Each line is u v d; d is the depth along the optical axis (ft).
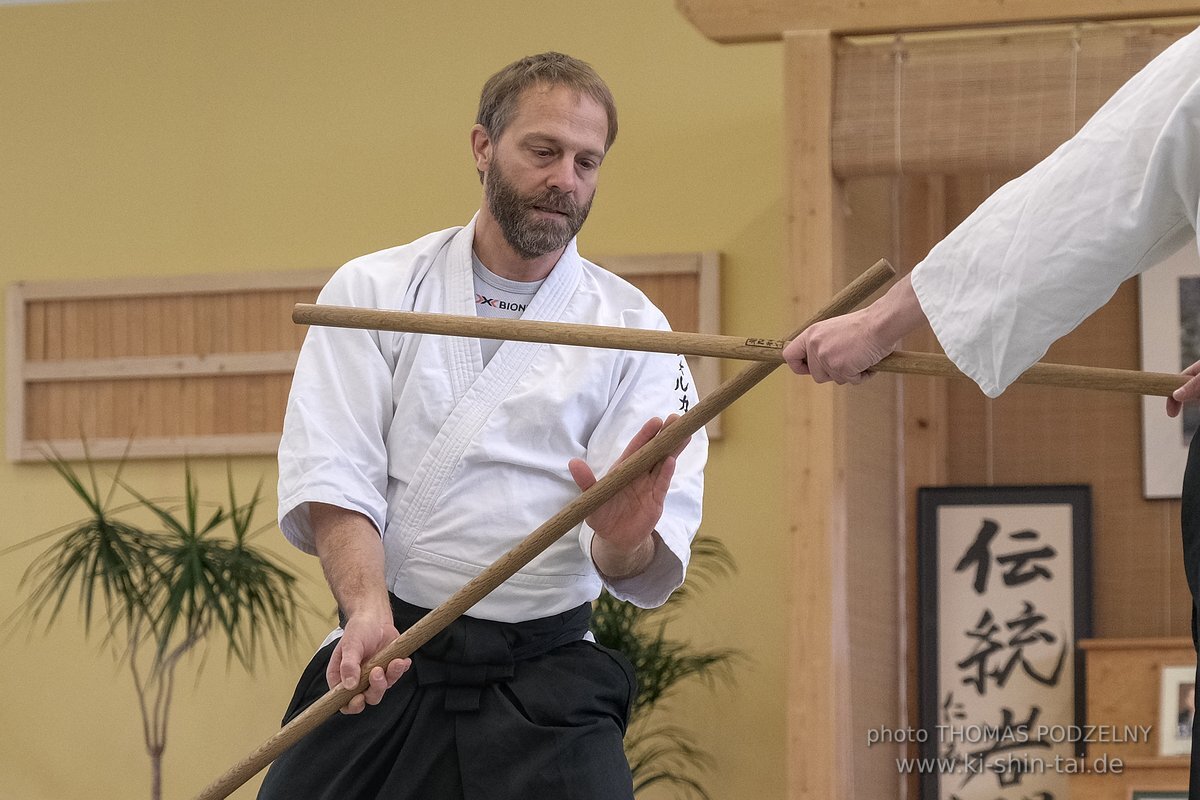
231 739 23.88
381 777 11.10
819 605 19.07
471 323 10.08
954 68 19.31
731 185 23.61
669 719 22.77
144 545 21.88
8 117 25.75
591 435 11.82
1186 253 21.80
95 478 24.80
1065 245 8.05
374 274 11.83
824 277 19.36
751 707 22.61
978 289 8.44
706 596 22.91
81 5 25.81
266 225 24.90
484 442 11.37
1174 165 7.76
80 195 25.44
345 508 11.10
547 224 11.46
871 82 19.52
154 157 25.34
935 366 9.13
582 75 11.57
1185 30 18.72
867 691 20.57
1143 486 21.83
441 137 24.64
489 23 24.70
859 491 20.59
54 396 25.11
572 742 10.99
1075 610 21.18
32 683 24.50
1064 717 20.92
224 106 25.26
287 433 11.43
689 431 10.21
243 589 23.63
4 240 25.53
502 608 11.23
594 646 11.69
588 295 12.08
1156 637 21.56
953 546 21.65
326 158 24.88
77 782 24.20
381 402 11.51
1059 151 8.26
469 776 10.90
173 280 24.82
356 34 25.05
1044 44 19.12
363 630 10.39
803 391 19.42
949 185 22.85
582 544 11.41
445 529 11.32
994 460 22.49
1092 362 22.22
